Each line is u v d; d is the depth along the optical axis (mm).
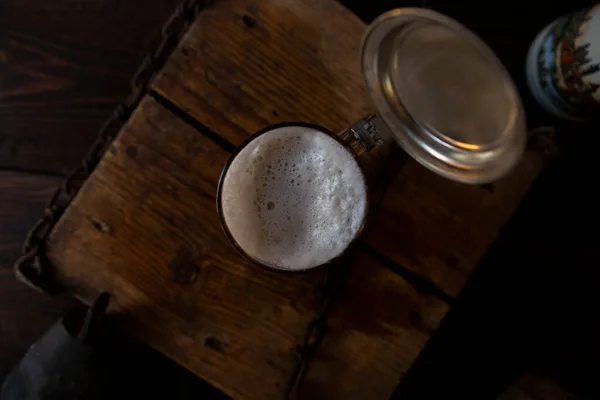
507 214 393
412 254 390
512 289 481
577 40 390
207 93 381
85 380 364
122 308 385
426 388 485
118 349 401
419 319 391
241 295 387
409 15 304
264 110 384
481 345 485
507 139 304
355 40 388
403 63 345
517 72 474
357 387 392
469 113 323
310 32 387
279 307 388
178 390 471
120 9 468
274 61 385
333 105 387
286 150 366
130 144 379
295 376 386
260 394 390
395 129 346
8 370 463
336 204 357
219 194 341
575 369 476
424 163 338
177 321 385
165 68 380
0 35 466
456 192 391
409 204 390
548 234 475
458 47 315
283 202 364
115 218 381
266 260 354
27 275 374
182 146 381
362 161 383
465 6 473
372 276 390
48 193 463
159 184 381
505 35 474
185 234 383
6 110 465
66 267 383
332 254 350
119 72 468
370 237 388
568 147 470
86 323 358
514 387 449
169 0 468
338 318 389
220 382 389
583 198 471
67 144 466
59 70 467
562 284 476
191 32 380
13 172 464
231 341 388
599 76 384
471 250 392
